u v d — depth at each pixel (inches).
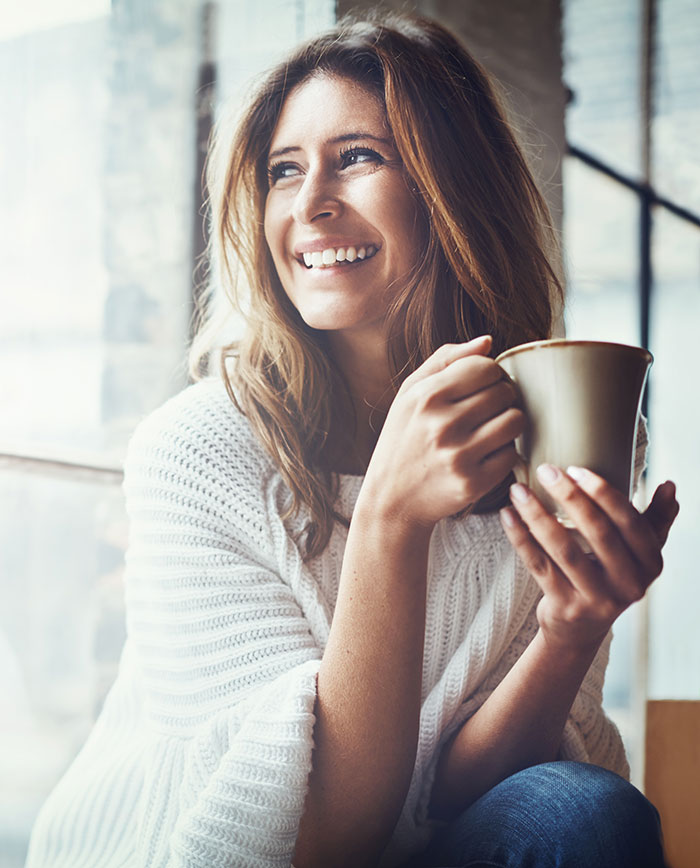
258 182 42.0
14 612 83.2
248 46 82.3
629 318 165.3
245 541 38.9
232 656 36.4
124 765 38.1
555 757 37.9
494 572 40.8
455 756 37.4
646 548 27.4
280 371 41.5
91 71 86.3
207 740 34.6
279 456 39.6
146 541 39.3
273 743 31.7
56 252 85.0
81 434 85.3
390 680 31.4
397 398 29.7
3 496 83.0
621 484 26.9
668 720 49.4
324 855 33.0
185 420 40.5
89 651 85.0
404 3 89.7
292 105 40.5
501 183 42.8
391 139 39.6
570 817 30.2
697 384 169.3
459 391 27.9
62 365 85.0
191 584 37.8
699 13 129.5
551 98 124.2
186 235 86.1
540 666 34.8
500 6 115.6
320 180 39.3
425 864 34.4
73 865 37.0
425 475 28.6
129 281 86.4
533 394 26.9
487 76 44.6
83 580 85.1
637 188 165.0
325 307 39.4
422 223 40.4
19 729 82.3
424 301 40.6
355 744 31.7
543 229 46.6
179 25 84.8
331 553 39.9
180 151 85.7
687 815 48.7
